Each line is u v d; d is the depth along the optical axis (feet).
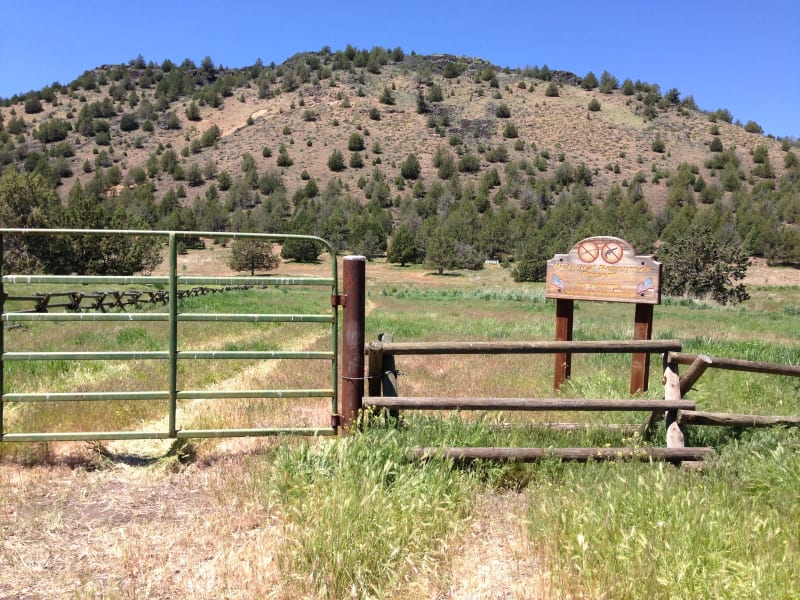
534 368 31.68
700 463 15.14
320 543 10.80
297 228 353.92
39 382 25.04
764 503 12.96
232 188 485.56
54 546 11.80
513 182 489.26
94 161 586.45
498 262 299.58
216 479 14.83
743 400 23.39
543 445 16.10
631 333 49.11
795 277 231.30
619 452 14.85
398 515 11.88
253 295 101.76
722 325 69.26
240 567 10.96
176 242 15.71
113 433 15.67
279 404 22.74
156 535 12.28
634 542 10.77
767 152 570.46
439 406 16.11
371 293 145.07
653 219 372.99
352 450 14.14
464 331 50.11
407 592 10.37
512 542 12.27
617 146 593.42
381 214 385.29
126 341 37.01
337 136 610.65
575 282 26.23
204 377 27.07
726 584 9.53
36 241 121.19
